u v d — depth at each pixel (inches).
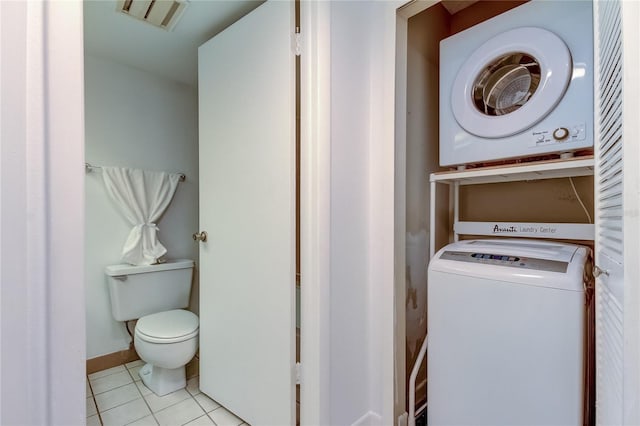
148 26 65.2
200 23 64.1
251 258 54.6
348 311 51.1
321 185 46.9
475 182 64.0
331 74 48.2
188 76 88.7
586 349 37.0
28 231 22.7
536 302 38.2
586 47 42.2
